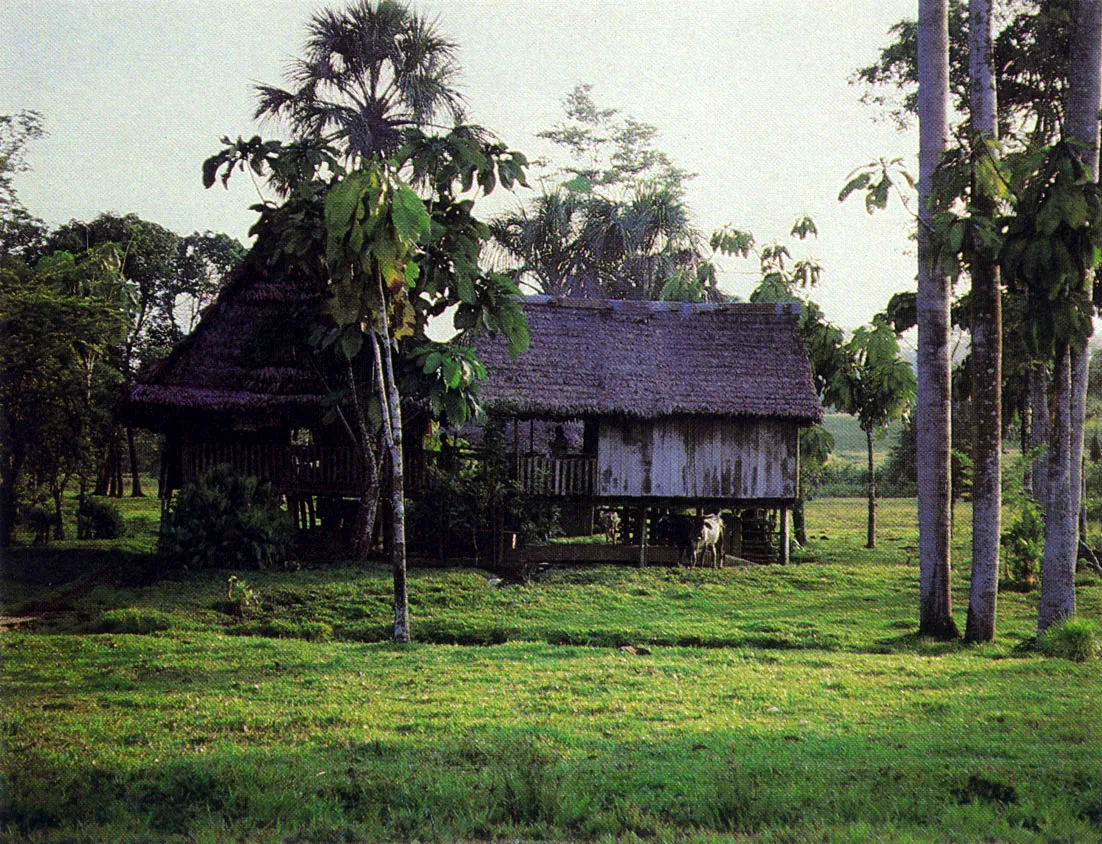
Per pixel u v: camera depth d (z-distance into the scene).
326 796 8.04
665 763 9.12
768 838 7.11
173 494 26.72
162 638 17.09
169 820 7.55
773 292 34.56
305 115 32.69
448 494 25.55
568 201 43.28
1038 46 26.41
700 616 20.19
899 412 32.56
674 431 27.56
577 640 18.16
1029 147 23.81
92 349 29.22
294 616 19.62
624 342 28.16
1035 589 23.86
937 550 18.53
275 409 25.84
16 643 16.20
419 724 10.88
